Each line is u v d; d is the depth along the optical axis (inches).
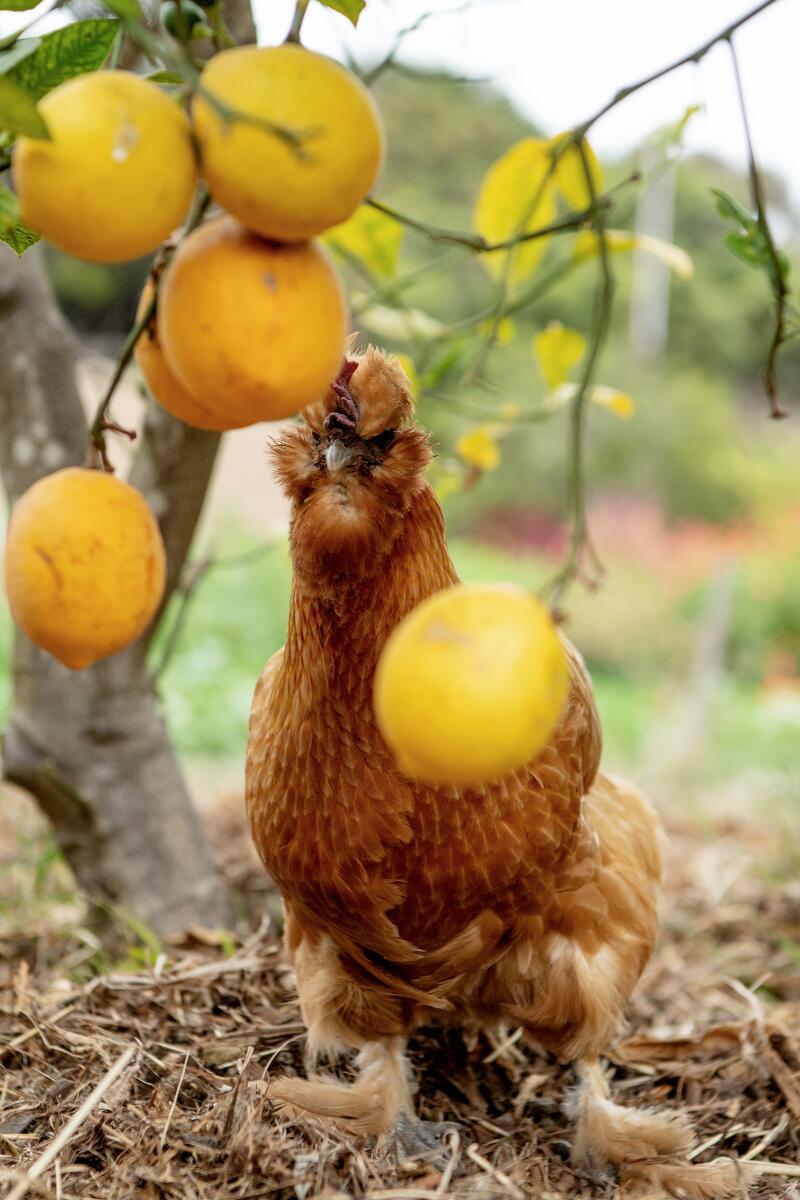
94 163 31.1
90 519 34.8
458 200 520.1
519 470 438.6
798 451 506.6
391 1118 54.1
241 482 349.1
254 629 263.7
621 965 54.8
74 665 35.6
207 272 32.4
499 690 31.4
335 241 65.9
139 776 79.1
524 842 49.9
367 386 47.4
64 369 76.7
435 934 51.4
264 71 31.5
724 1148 54.4
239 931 79.2
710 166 657.6
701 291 540.1
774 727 224.8
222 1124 48.6
